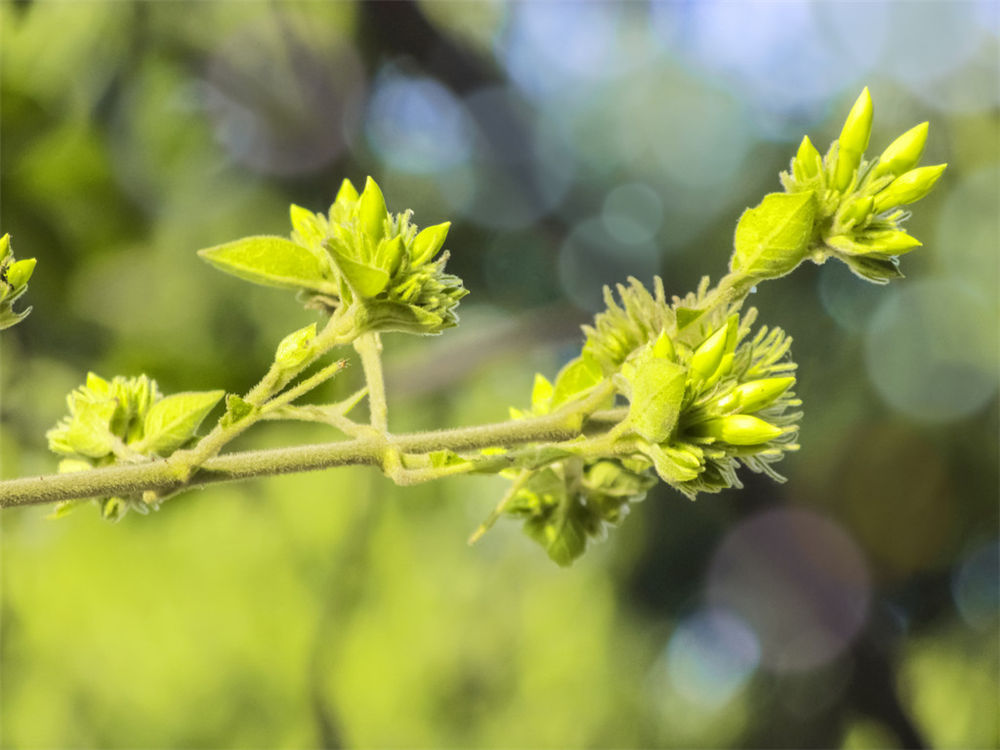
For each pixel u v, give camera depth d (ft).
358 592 2.70
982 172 2.90
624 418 1.08
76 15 2.22
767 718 3.25
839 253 1.08
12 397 2.06
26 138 2.04
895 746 3.10
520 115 2.96
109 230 2.12
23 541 2.56
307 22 2.58
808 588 3.14
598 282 3.23
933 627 3.16
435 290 1.07
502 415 3.08
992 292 2.90
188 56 2.48
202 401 1.12
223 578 3.22
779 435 1.06
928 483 3.02
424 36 2.64
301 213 1.13
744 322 1.08
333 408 1.08
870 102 1.07
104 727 3.21
